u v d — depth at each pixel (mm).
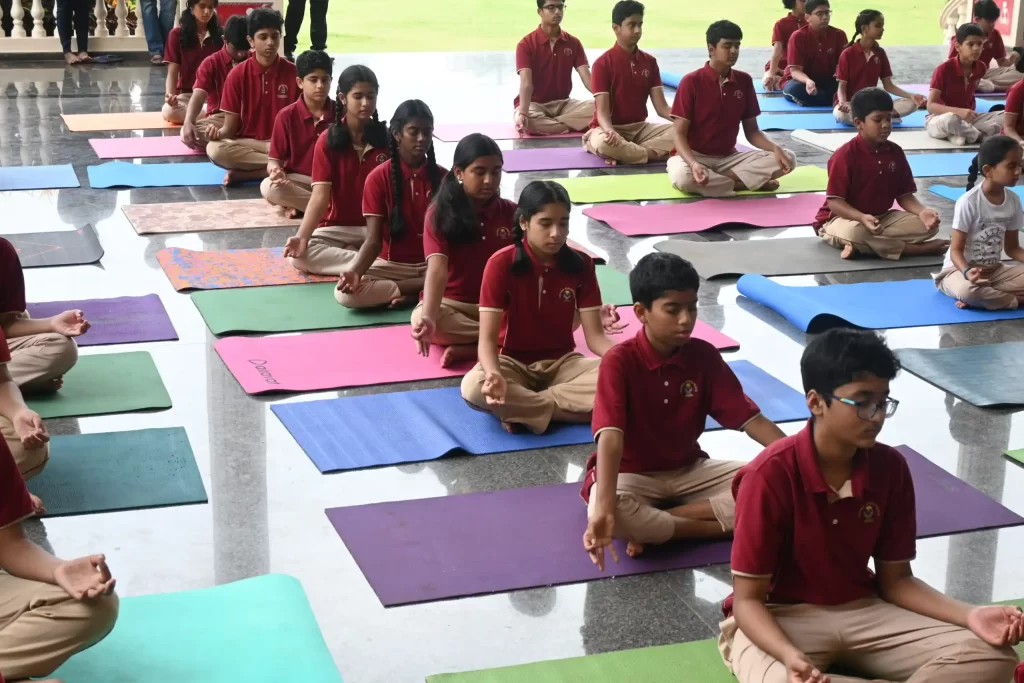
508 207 4219
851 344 2162
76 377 4008
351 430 3688
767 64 9875
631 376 2967
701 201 6551
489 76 10312
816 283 5207
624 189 6730
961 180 7113
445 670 2553
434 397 3953
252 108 6617
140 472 3379
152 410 3799
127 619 2662
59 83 9336
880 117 5395
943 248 5617
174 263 5219
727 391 3006
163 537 3062
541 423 3707
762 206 6445
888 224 5543
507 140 7953
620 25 7344
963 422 3834
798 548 2312
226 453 3531
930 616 2305
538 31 8102
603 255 5543
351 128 5109
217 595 2766
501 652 2625
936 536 3135
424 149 4629
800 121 8711
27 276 5043
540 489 3357
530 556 3000
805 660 2156
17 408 2920
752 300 4969
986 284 4805
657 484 3086
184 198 6371
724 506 3057
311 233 5051
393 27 14875
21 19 10281
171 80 8039
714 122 6699
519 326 3732
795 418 3805
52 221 5867
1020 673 2135
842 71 8555
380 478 3406
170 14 10102
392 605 2785
